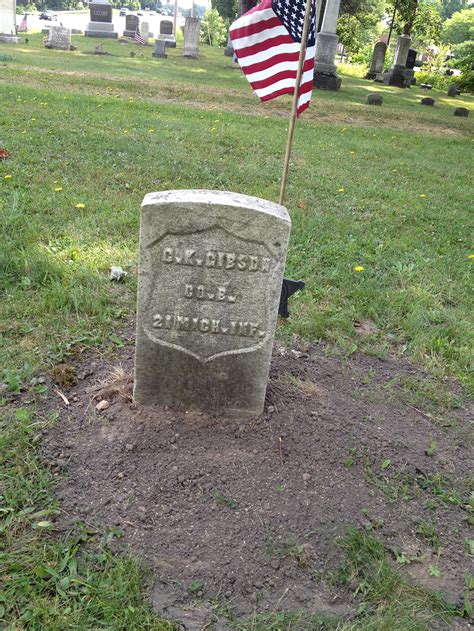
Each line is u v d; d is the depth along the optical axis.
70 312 1.34
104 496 0.88
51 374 1.12
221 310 0.97
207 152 2.98
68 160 2.47
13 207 1.81
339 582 0.80
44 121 3.16
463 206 2.68
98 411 1.04
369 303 1.56
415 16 10.59
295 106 1.12
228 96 5.21
